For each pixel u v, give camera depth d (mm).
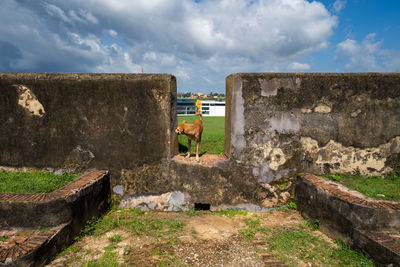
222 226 4297
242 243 3709
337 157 4883
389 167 4918
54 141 4867
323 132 4820
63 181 4445
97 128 4824
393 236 3133
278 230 4113
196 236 3898
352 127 4820
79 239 3674
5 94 4789
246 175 4875
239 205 4914
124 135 4820
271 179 4898
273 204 4938
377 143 4863
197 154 4859
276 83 4707
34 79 4734
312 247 3551
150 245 3596
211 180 4855
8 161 4945
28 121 4848
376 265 3002
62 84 4746
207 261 3232
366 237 3156
